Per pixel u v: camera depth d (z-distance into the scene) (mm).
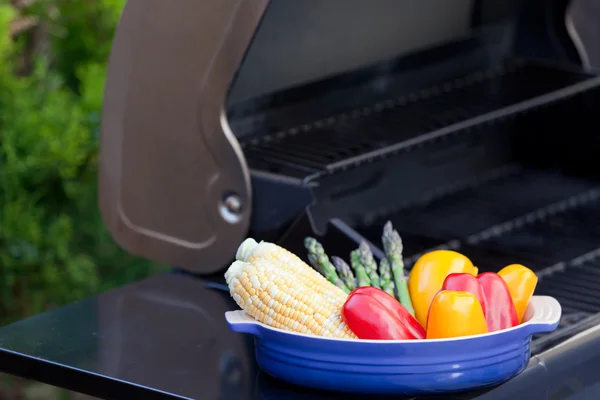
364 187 3025
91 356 2098
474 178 3494
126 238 2740
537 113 3549
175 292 2529
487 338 1751
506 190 3432
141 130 2635
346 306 1789
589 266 2779
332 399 1848
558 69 3500
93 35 4379
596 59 3854
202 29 2469
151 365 2051
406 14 3314
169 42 2527
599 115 3404
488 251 2916
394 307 1823
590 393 1926
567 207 3293
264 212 2512
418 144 2797
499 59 3627
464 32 3525
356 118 3090
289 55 2982
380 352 1729
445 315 1760
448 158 3350
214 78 2473
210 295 2512
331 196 2896
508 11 3600
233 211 2533
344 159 2619
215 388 1929
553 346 2125
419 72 3369
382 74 3252
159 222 2668
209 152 2531
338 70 3152
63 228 4070
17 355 2113
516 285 1937
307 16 3000
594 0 3791
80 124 4113
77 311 2385
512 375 1859
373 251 2414
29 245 3977
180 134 2568
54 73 4324
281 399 1870
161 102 2580
